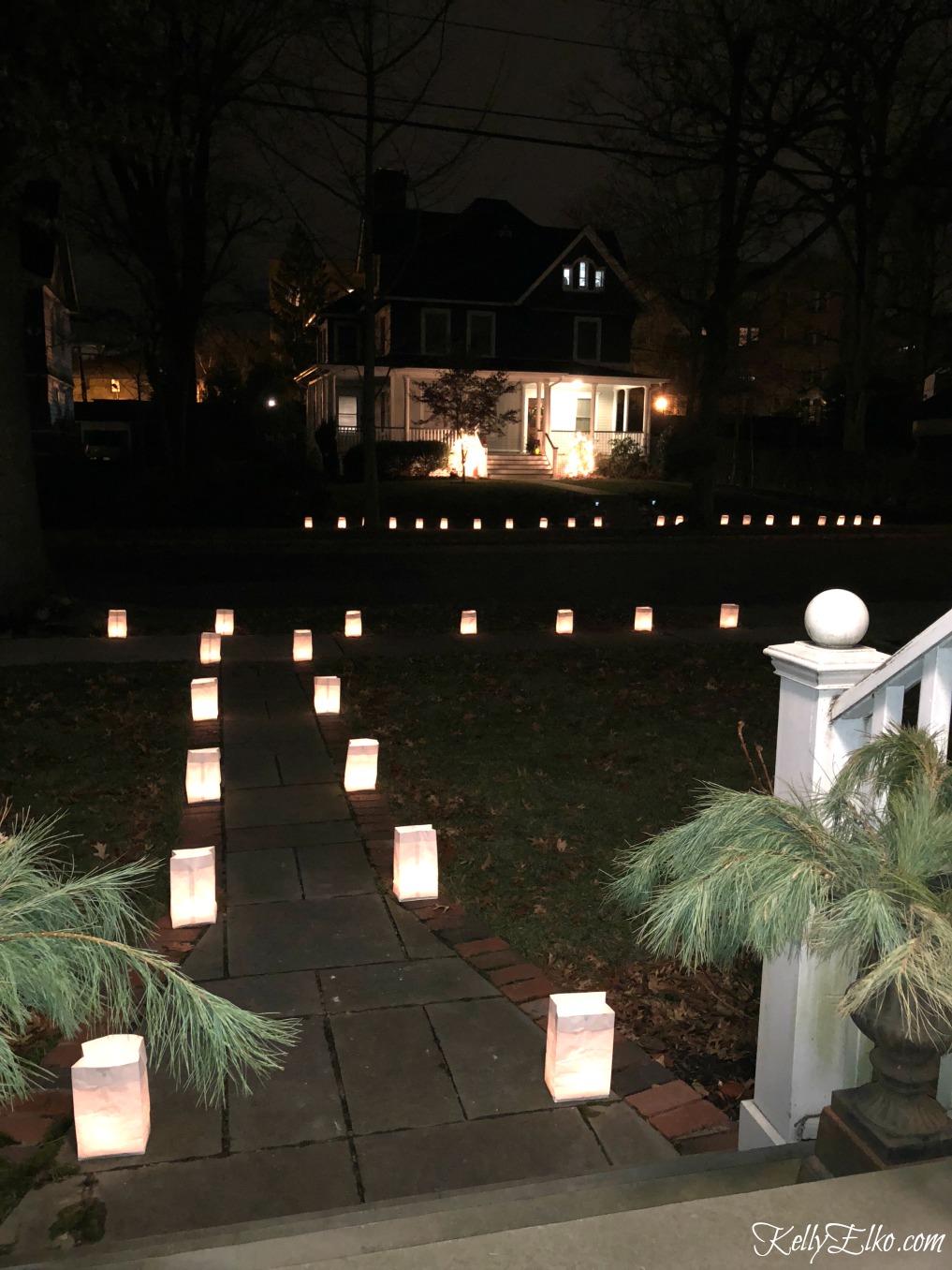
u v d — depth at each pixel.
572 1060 3.65
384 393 41.81
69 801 6.95
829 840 2.63
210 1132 3.47
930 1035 2.43
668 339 52.16
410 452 38.19
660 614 15.44
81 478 28.70
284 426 53.72
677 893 2.67
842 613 2.90
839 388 48.50
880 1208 2.18
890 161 29.28
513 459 40.62
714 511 35.56
